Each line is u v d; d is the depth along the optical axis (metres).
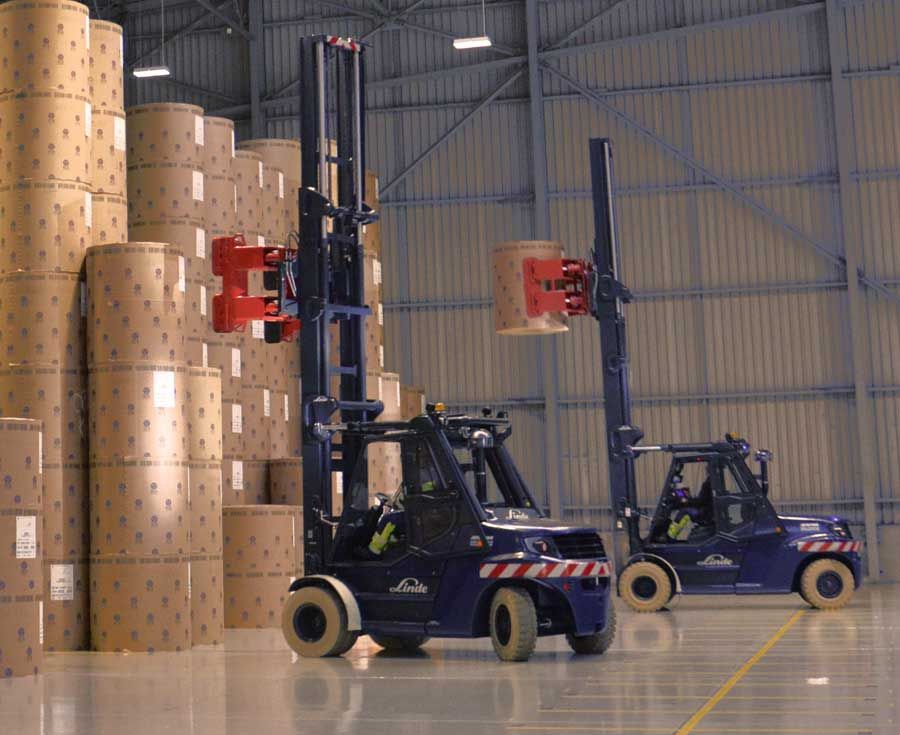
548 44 29.33
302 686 11.48
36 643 12.98
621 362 21.22
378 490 21.70
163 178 18.03
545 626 13.50
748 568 20.14
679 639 15.38
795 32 28.67
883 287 28.08
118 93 16.73
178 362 15.61
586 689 10.92
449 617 13.35
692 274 28.83
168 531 15.34
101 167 16.45
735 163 28.77
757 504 20.22
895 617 18.16
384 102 29.94
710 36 28.88
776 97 28.66
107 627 15.18
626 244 29.05
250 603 18.41
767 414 28.45
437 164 29.75
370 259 22.56
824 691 10.55
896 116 28.25
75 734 9.04
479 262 29.58
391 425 14.07
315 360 14.80
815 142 28.55
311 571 14.38
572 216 29.16
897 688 10.68
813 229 28.50
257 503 20.06
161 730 9.14
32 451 13.18
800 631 16.19
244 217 20.23
